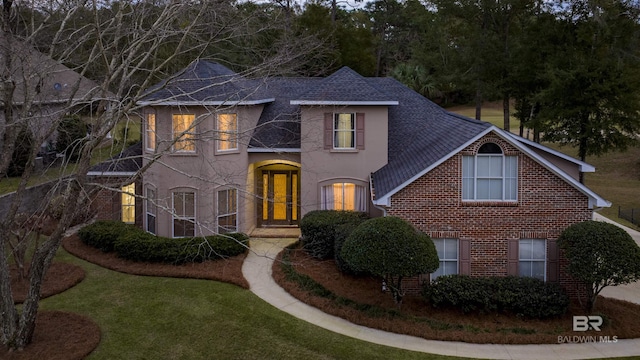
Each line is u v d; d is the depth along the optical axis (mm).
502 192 15812
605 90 29016
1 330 12250
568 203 15617
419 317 14336
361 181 21609
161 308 14820
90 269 18016
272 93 25000
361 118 21453
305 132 21609
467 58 37719
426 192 15898
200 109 20391
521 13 37531
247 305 15164
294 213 24438
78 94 23250
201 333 13367
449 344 13141
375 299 15648
